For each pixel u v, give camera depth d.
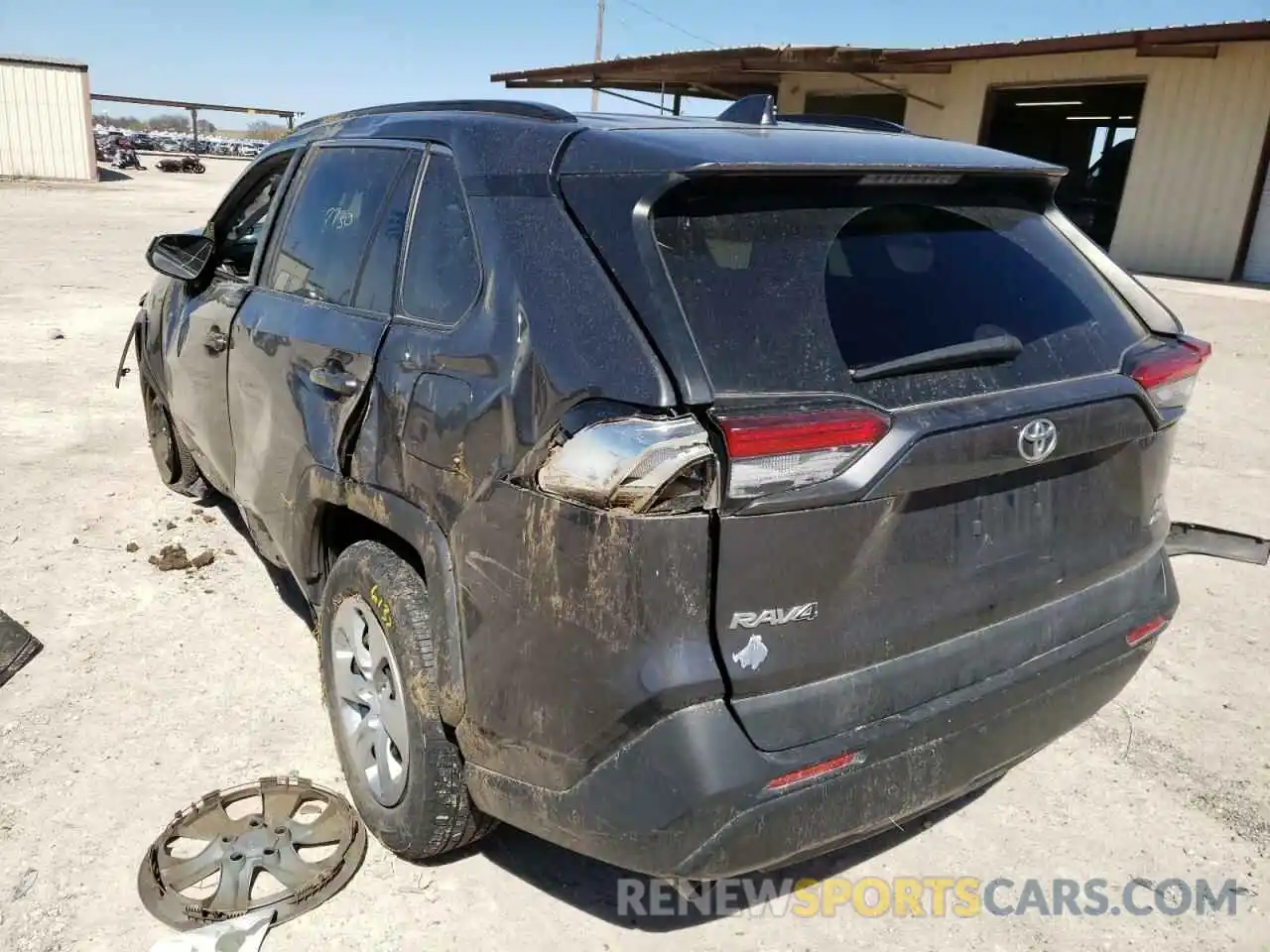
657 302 2.09
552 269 2.29
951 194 2.63
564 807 2.19
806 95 22.78
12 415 6.86
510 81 23.34
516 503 2.21
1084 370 2.52
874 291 2.31
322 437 2.99
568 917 2.70
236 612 4.26
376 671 2.80
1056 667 2.53
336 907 2.69
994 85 18.38
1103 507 2.62
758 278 2.18
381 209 3.03
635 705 2.03
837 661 2.15
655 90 24.67
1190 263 16.38
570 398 2.12
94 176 34.25
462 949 2.58
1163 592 2.90
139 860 2.83
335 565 2.99
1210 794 3.30
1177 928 2.74
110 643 3.97
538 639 2.18
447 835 2.70
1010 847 3.04
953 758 2.34
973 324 2.39
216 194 29.30
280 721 3.51
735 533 2.00
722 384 2.03
